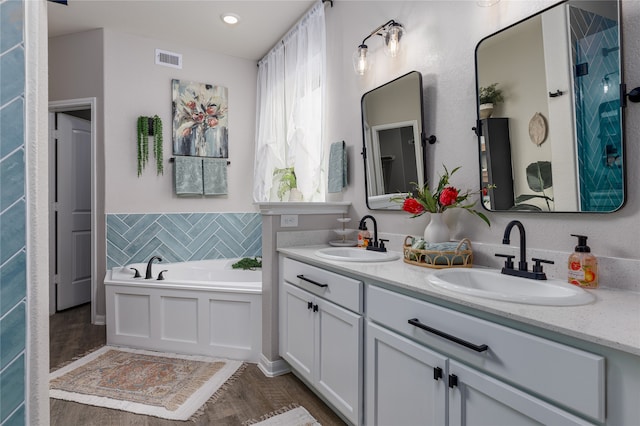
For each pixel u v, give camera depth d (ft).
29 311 2.30
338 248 7.03
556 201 4.38
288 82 10.67
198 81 12.04
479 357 3.35
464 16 5.60
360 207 7.99
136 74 11.12
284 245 7.57
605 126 3.91
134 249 11.05
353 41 8.14
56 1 2.61
